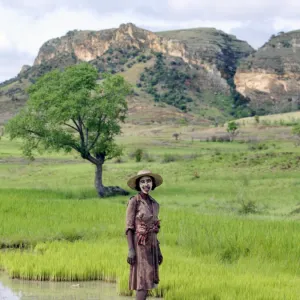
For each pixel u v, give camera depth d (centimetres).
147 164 7794
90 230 2034
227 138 17925
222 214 3030
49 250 1606
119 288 1207
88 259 1434
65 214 2530
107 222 2311
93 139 5012
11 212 2583
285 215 3125
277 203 3841
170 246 1769
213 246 1650
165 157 8494
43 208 2742
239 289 1144
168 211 2756
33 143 4941
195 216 2495
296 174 5931
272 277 1304
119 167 7475
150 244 1071
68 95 4762
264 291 1120
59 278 1329
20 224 2162
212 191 4809
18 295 1185
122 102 4888
